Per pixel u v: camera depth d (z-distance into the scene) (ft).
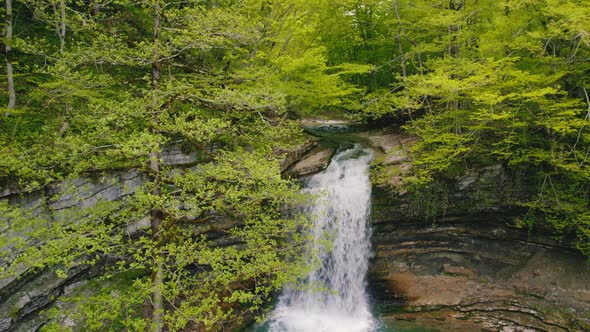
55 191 35.76
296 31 48.44
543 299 45.06
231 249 32.17
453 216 52.60
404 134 69.97
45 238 29.22
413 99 56.44
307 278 51.31
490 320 43.91
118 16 45.57
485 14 53.52
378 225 53.98
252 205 34.78
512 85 42.55
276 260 33.30
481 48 47.55
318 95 51.88
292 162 55.98
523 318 43.42
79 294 37.76
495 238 52.37
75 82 31.45
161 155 44.37
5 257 29.14
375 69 60.59
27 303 33.63
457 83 41.19
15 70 43.14
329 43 75.82
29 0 37.52
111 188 40.78
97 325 27.61
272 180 31.24
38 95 36.09
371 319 47.29
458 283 49.80
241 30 31.09
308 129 81.30
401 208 53.01
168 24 32.48
